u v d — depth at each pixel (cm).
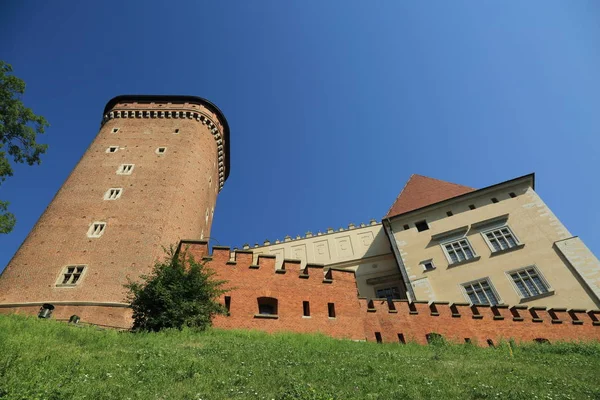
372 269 3941
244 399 826
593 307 2636
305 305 2209
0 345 1090
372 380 1026
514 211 3322
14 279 2614
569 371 1351
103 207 3145
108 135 3966
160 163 3666
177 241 3155
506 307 2516
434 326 2325
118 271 2689
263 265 2284
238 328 1980
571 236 2989
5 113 2734
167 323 1733
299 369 1091
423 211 3684
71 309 2428
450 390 970
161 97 4444
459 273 3139
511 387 1036
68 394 780
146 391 842
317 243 4447
